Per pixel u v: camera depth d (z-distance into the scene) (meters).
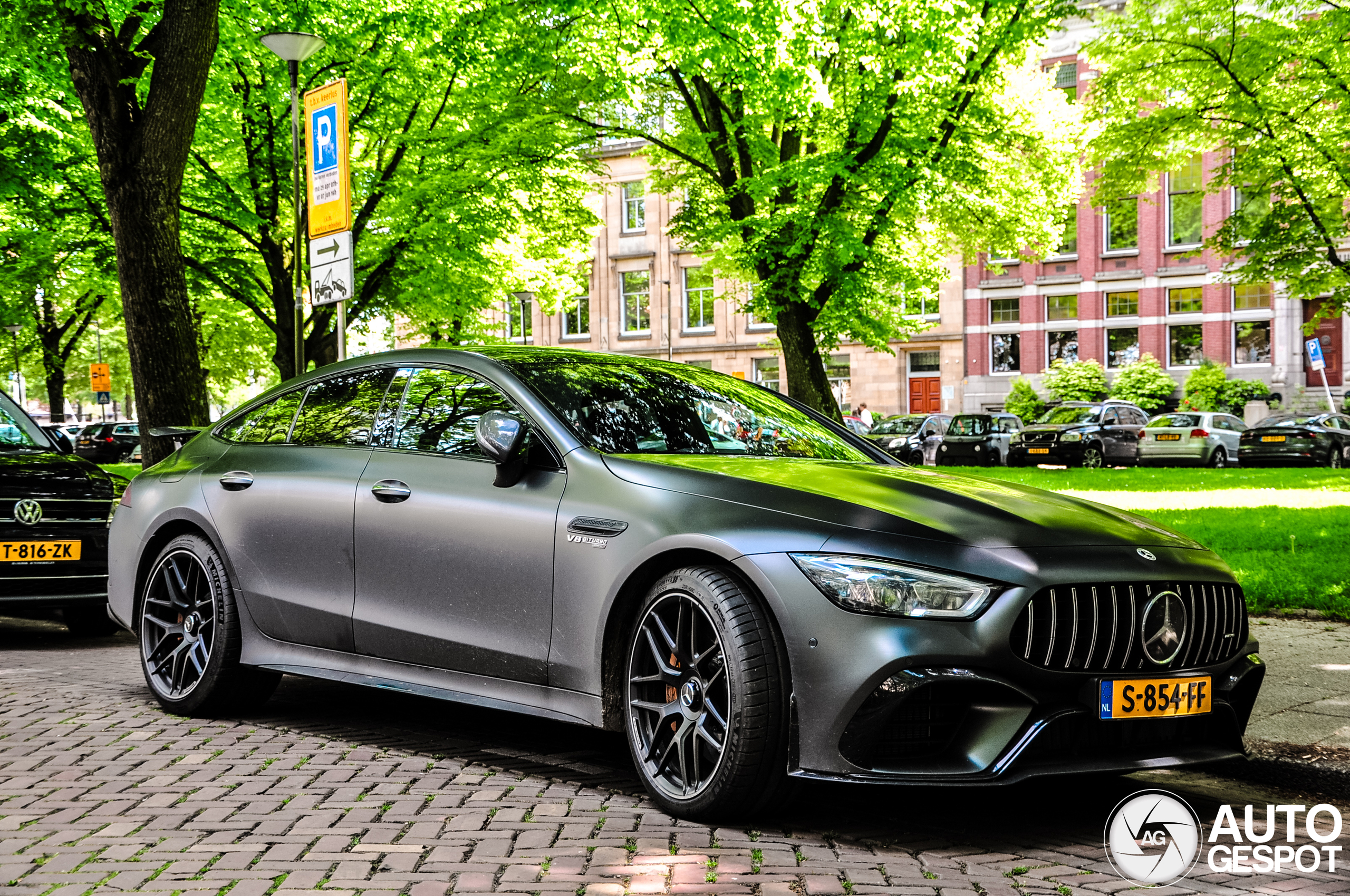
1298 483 18.11
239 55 18.27
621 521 3.89
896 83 17.44
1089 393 40.53
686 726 3.67
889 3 15.52
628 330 50.12
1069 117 24.19
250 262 22.52
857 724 3.35
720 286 48.19
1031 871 3.32
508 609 4.19
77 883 3.09
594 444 4.23
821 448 4.77
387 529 4.59
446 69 19.08
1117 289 41.88
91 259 21.12
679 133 22.75
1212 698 3.67
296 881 3.10
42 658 6.92
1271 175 22.06
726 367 48.22
